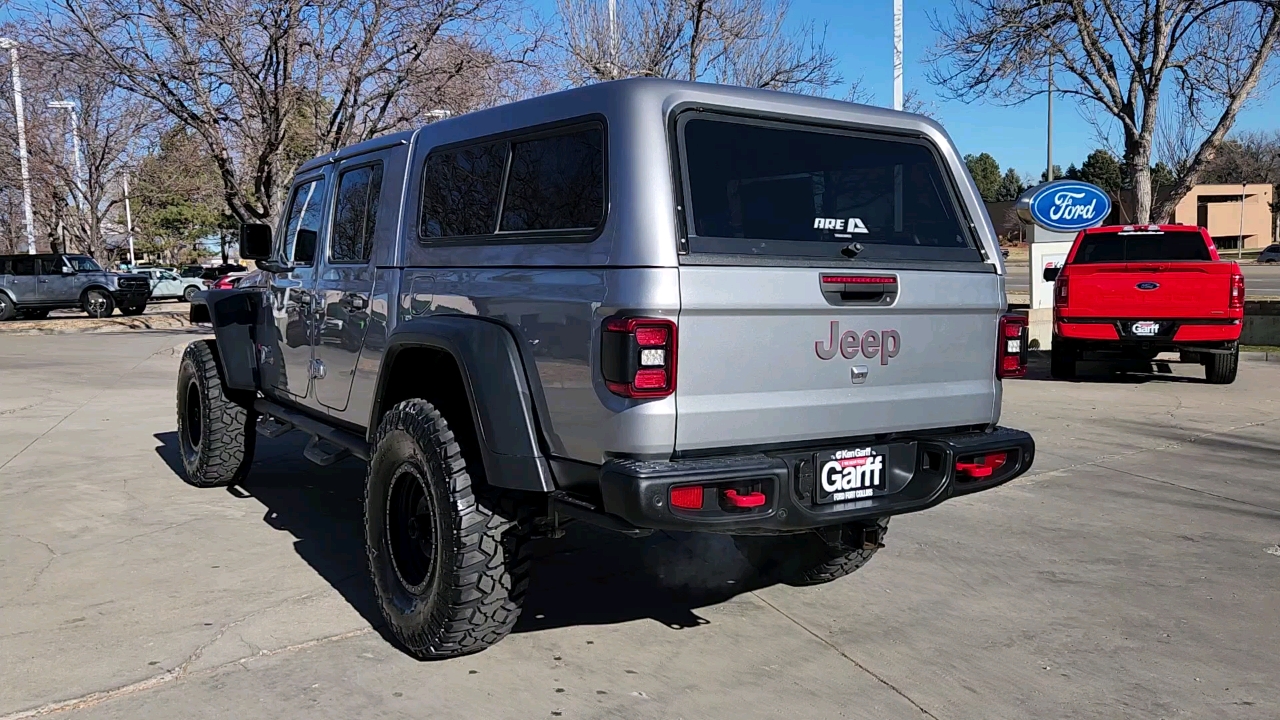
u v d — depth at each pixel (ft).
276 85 47.47
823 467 12.01
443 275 13.75
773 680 12.55
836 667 12.96
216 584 15.74
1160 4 48.67
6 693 11.85
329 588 15.60
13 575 16.08
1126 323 38.65
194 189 67.36
